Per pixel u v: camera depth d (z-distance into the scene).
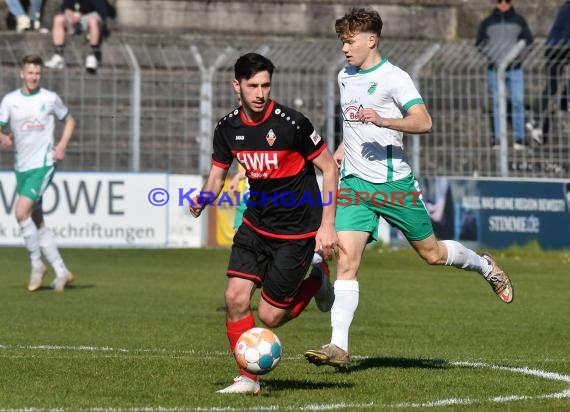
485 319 40.03
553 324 38.72
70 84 73.25
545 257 68.00
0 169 68.88
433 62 73.56
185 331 35.06
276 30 90.19
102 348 30.12
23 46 78.31
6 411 19.70
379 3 90.88
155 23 88.75
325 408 20.22
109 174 67.44
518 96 74.00
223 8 89.62
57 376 24.19
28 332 34.06
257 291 54.00
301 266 22.61
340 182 26.58
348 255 25.77
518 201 68.50
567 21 76.19
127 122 73.81
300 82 76.06
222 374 24.67
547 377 25.00
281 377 24.55
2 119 46.94
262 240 22.56
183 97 75.88
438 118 73.50
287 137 21.95
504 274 29.28
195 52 71.44
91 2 80.25
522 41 73.00
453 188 68.31
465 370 26.14
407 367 26.72
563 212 68.75
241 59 21.42
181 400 20.98
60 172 66.94
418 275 58.84
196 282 53.69
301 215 22.45
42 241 48.56
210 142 70.00
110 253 67.38
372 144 26.02
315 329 36.53
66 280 49.06
